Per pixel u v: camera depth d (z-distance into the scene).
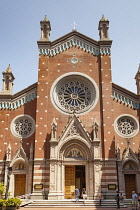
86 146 42.19
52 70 47.75
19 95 47.34
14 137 44.91
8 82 48.50
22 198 41.25
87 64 48.06
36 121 43.81
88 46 49.31
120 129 45.03
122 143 44.00
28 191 40.69
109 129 43.12
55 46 49.31
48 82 46.91
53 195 39.22
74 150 42.66
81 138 42.38
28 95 47.31
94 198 38.91
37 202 37.28
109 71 46.91
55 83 46.84
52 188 39.75
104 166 41.09
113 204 36.81
